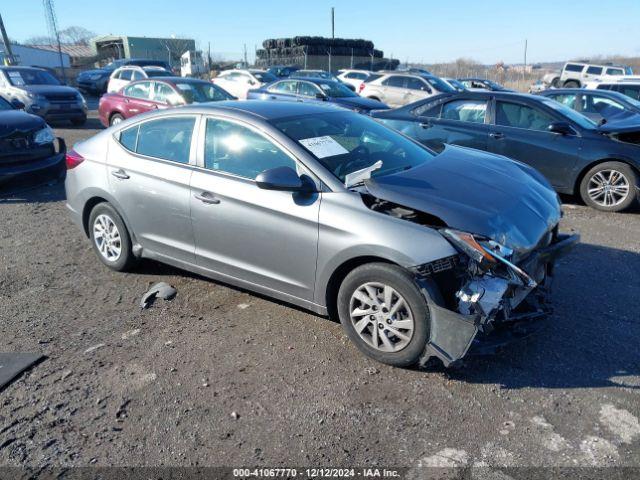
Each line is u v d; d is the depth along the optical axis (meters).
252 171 3.79
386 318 3.26
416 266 3.03
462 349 2.96
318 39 41.03
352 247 3.26
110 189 4.59
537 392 3.09
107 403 3.04
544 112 7.24
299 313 4.08
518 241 3.21
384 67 40.16
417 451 2.64
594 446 2.65
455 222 3.09
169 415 2.93
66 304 4.27
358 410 2.95
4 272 4.92
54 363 3.44
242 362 3.43
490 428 2.79
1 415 2.95
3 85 15.19
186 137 4.19
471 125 7.70
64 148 8.51
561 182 7.20
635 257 5.22
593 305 4.16
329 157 3.67
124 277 4.79
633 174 6.70
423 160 4.09
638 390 3.09
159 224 4.34
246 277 3.92
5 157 7.43
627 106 9.61
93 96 28.81
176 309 4.17
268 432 2.79
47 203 7.37
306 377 3.26
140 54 44.84
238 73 19.83
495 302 2.96
